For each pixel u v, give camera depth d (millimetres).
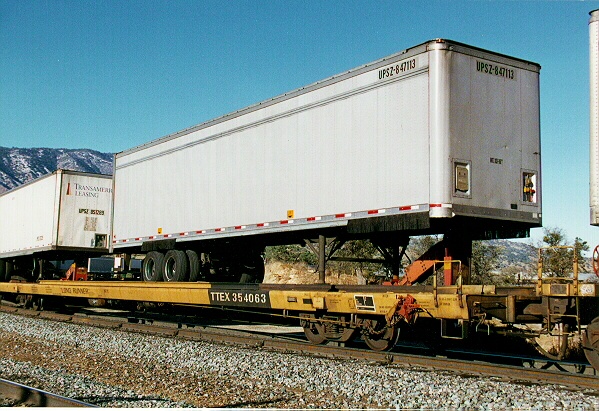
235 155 15516
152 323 18641
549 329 9336
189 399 7977
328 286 11914
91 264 30891
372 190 11609
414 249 25297
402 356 10219
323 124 12844
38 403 7570
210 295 14453
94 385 8789
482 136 11039
